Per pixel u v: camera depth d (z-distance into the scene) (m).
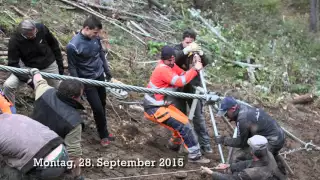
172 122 5.63
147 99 5.68
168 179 5.47
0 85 6.15
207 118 7.70
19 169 3.80
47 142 3.86
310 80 11.16
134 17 10.77
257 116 5.00
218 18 13.16
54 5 9.41
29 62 5.29
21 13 8.46
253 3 14.43
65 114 4.11
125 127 6.45
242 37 12.46
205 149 6.39
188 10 12.32
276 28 13.65
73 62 5.28
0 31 7.62
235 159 5.31
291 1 16.70
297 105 9.44
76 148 4.18
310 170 6.93
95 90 5.50
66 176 4.21
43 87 4.39
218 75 9.89
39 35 5.25
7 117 3.99
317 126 8.62
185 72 5.80
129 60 8.71
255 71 10.57
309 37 13.77
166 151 6.20
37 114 4.18
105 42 8.75
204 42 10.81
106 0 10.63
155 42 9.90
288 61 11.41
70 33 8.66
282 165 5.41
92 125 6.25
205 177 5.65
